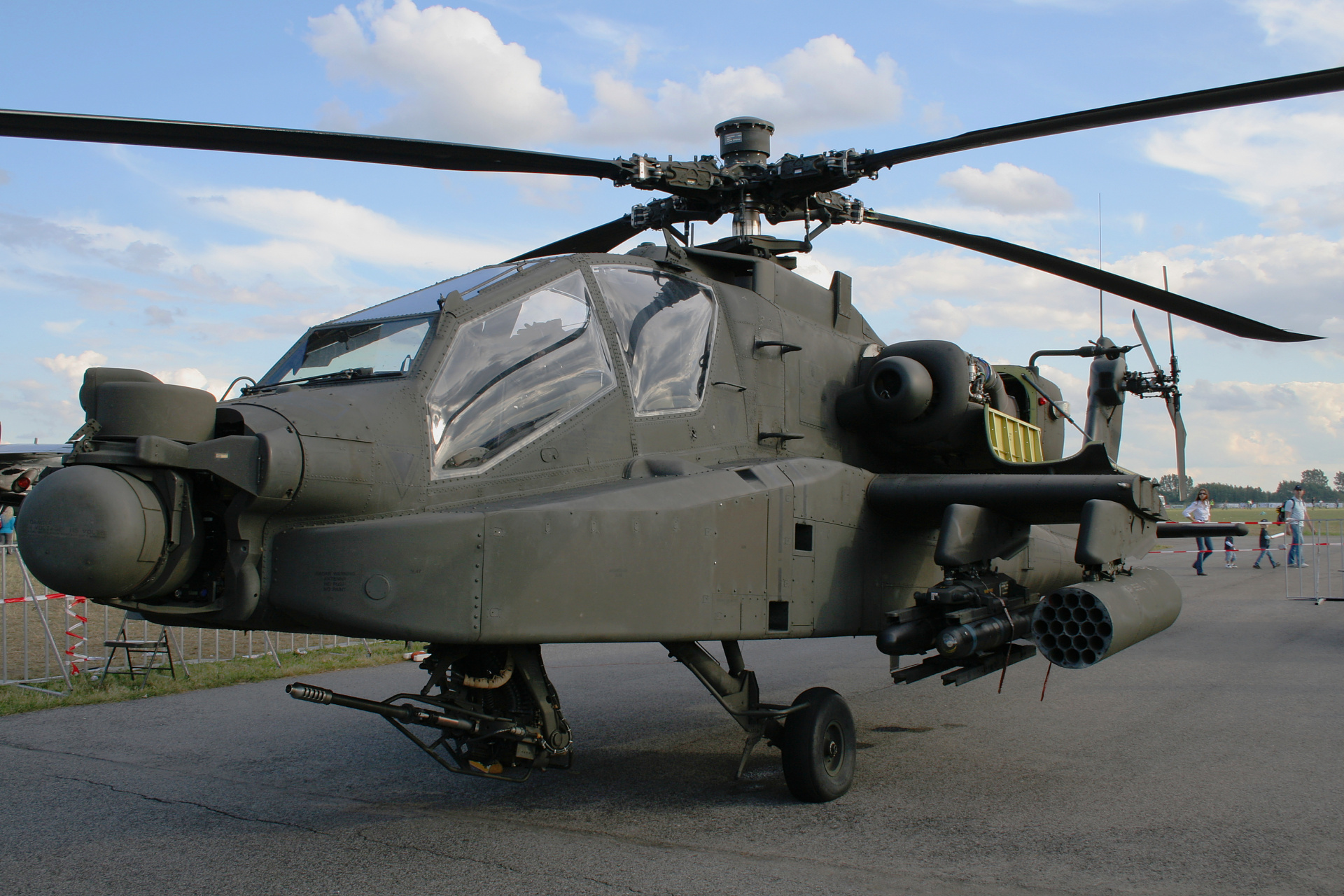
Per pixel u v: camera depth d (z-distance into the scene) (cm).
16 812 533
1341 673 927
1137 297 741
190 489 385
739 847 470
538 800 560
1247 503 14450
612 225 770
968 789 575
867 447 760
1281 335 701
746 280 688
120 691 885
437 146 547
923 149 623
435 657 475
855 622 625
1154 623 586
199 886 421
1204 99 512
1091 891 407
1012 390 862
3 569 908
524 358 493
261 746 696
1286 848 458
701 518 506
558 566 441
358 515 411
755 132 714
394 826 507
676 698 904
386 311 519
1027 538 667
